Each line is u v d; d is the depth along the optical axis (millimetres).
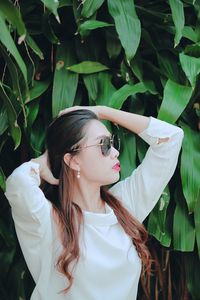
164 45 1716
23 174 1161
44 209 1163
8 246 1632
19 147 1682
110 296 1197
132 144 1586
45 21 1483
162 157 1278
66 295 1195
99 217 1212
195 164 1567
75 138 1195
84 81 1574
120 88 1571
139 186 1291
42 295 1198
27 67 1577
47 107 1637
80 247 1185
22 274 1644
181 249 1596
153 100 1659
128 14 1540
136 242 1247
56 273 1196
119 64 1667
